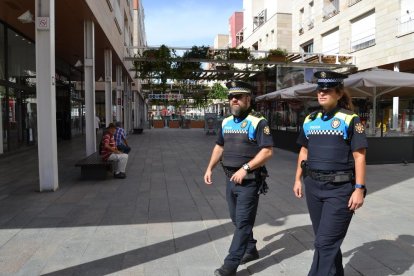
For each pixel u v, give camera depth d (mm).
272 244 4773
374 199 7059
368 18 24750
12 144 14711
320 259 3246
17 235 5078
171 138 24891
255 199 3865
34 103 17234
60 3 10523
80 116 26875
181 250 4574
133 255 4410
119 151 9484
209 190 7992
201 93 43531
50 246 4680
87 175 9180
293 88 14266
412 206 6559
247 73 23484
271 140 3809
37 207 6527
